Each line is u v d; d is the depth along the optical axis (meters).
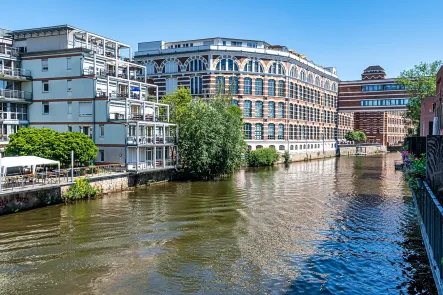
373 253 20.23
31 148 35.09
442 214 11.17
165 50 71.06
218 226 25.67
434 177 16.38
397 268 18.20
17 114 45.53
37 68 45.97
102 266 18.80
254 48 71.31
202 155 46.25
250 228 25.19
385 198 35.47
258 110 72.50
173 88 70.81
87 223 26.25
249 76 71.12
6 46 45.62
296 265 18.73
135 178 41.34
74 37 46.56
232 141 49.97
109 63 49.31
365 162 76.81
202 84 69.25
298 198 35.50
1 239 22.78
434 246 12.38
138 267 18.67
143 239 22.89
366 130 118.06
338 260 19.28
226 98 56.12
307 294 15.74
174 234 23.89
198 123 47.06
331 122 98.88
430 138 17.48
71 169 33.34
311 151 86.56
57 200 32.12
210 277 17.44
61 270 18.36
